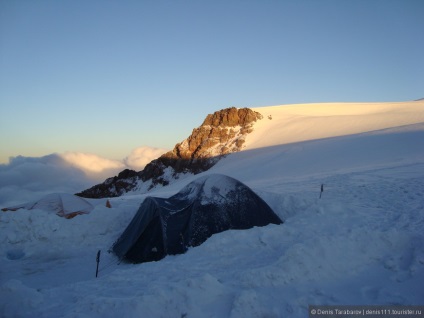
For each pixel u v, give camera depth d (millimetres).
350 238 6367
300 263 5781
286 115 75375
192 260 7391
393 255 6160
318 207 9430
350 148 32031
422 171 16891
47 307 5531
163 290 5238
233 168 45094
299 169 29375
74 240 10672
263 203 10078
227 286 5613
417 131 31672
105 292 5973
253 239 8016
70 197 14141
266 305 4977
